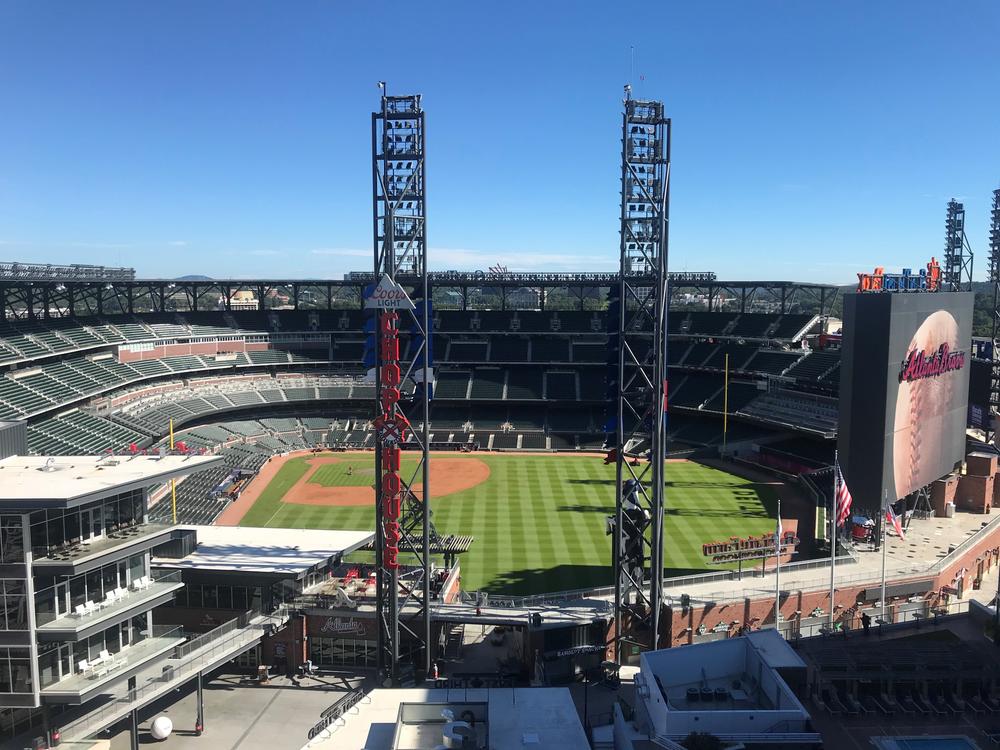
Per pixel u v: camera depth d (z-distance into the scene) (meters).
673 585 56.41
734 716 33.12
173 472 43.25
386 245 48.09
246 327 136.00
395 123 47.47
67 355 106.31
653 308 50.50
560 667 49.75
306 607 51.72
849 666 40.06
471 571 66.38
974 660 41.47
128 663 40.44
